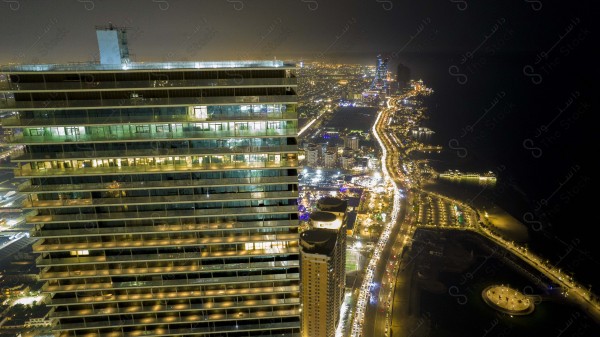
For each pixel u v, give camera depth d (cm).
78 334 10156
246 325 10494
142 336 10175
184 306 10138
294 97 8912
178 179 9288
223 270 9938
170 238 9650
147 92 8769
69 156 8875
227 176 9369
